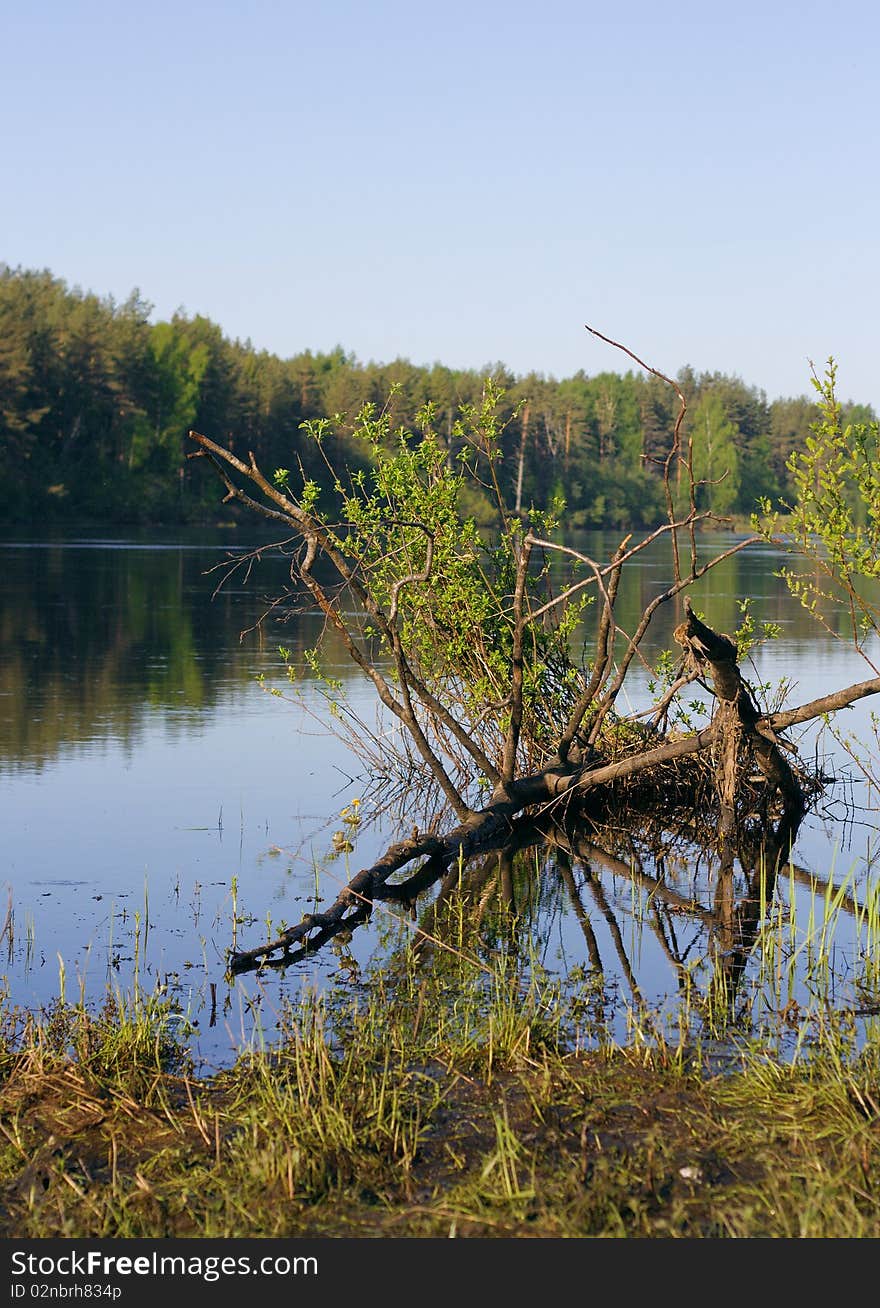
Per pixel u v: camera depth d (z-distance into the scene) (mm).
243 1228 4160
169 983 6574
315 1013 6016
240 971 6809
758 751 10562
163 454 82812
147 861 8984
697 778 11125
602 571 9727
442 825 10422
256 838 9711
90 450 79688
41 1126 4922
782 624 27188
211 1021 6043
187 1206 4320
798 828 10680
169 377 84500
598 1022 6035
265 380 88062
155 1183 4469
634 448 112250
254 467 9422
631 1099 5074
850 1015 6055
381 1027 5910
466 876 9031
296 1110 4832
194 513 81562
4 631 22969
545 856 9648
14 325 74312
